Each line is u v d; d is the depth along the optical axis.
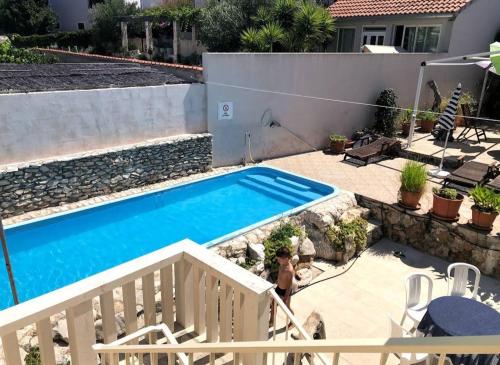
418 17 17.06
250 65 12.41
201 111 12.12
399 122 16.53
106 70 12.61
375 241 9.84
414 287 6.25
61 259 8.13
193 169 12.09
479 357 4.55
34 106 9.27
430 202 10.02
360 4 19.56
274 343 2.07
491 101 19.00
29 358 4.83
